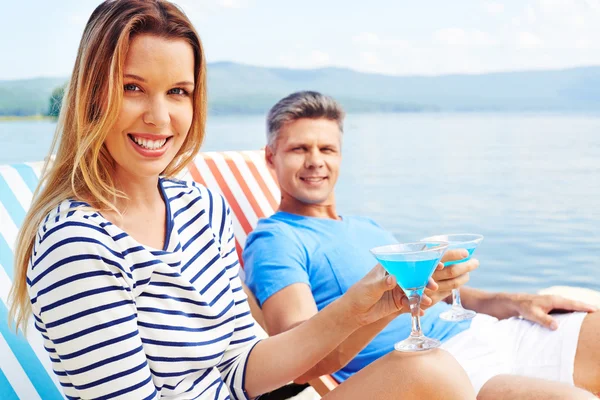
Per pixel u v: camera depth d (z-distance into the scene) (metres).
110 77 1.43
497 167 12.02
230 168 3.14
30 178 2.26
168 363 1.52
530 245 7.32
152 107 1.48
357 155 14.00
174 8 1.52
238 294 1.80
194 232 1.68
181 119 1.55
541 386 2.02
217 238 1.74
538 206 9.10
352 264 2.65
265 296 2.51
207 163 3.08
